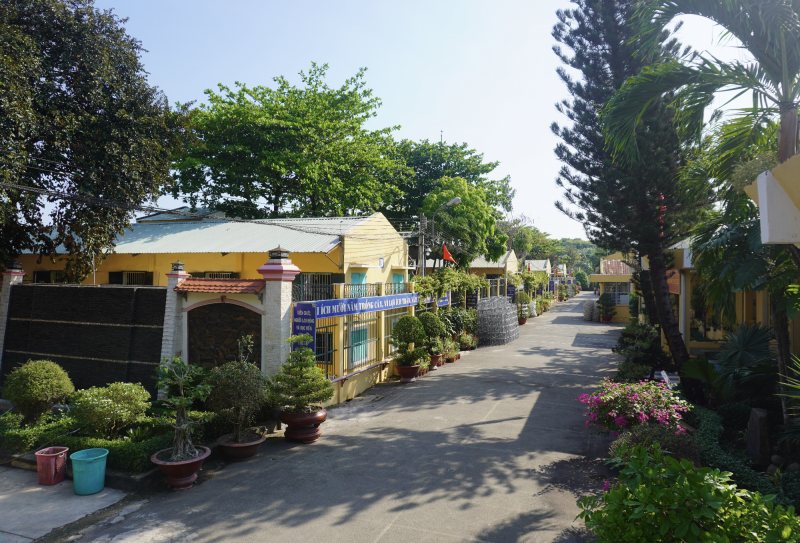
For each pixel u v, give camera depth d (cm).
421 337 1416
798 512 474
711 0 689
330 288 1177
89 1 1298
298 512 592
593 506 365
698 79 754
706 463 634
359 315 1265
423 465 745
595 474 706
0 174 1009
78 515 588
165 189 1560
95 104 1260
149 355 991
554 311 4447
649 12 757
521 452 802
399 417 1027
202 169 2283
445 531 545
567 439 871
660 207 1387
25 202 1162
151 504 618
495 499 625
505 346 2188
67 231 1387
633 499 338
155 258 1633
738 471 579
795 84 658
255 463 761
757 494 321
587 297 6950
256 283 952
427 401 1165
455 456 784
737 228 760
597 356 1881
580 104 1617
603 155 1562
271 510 598
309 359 876
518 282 3478
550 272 5759
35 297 1112
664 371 1344
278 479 695
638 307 2584
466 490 653
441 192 2391
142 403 758
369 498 630
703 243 845
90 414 709
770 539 283
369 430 934
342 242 1448
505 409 1083
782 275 714
